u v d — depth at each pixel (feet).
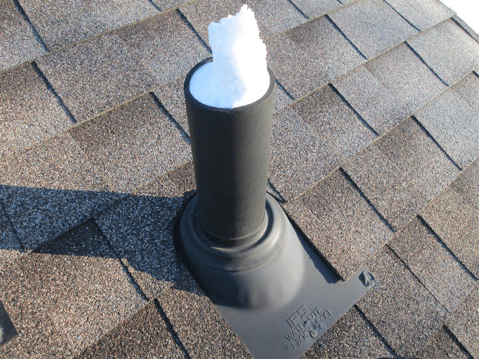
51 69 9.31
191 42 10.73
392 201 10.28
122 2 10.75
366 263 9.42
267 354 7.76
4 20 9.59
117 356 7.09
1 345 6.46
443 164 11.50
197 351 7.34
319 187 9.99
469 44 14.98
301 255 8.98
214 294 8.07
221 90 4.93
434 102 12.69
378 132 11.19
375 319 8.72
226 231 7.43
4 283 7.07
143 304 7.45
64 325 6.93
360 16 13.55
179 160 9.09
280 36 11.86
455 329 9.25
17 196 7.82
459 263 10.17
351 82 11.80
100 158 8.71
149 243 8.04
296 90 10.96
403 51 13.46
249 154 5.61
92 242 7.80
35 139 8.48
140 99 9.64
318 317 8.39
